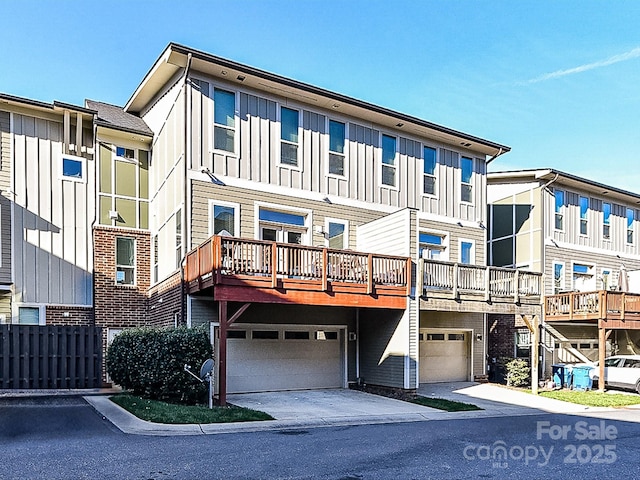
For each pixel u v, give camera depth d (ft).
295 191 49.29
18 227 47.55
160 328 39.99
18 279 47.09
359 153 54.13
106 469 20.34
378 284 45.19
